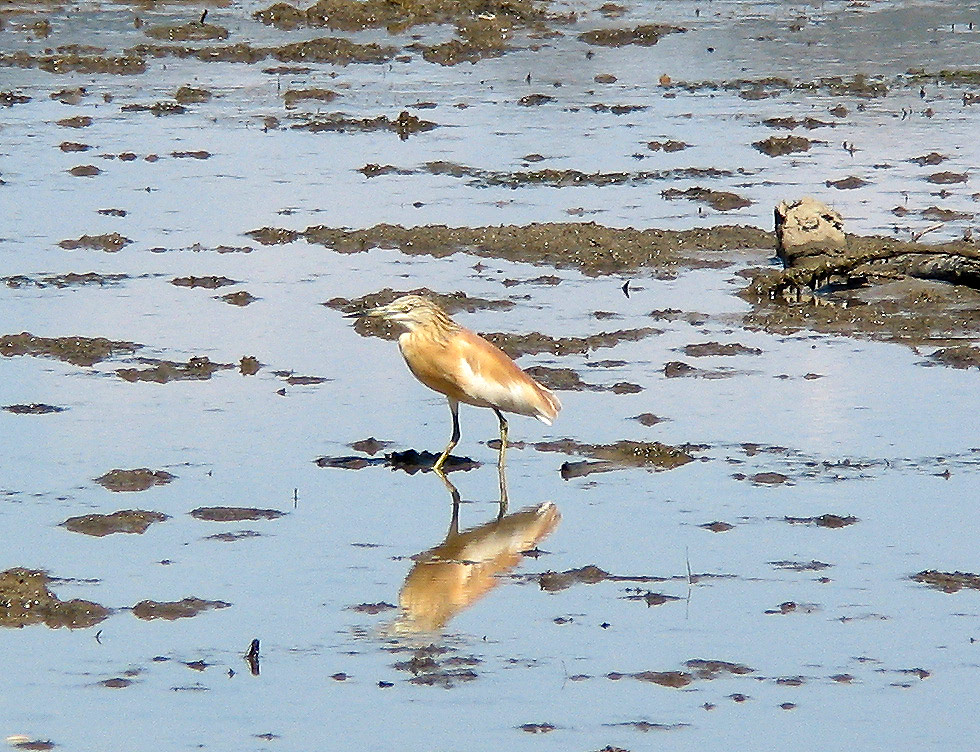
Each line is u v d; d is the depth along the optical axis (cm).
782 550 1363
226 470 1536
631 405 1706
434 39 3859
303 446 1603
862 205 2491
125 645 1207
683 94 3334
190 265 2214
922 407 1694
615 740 1076
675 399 1723
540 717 1105
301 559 1354
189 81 3428
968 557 1345
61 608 1255
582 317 2005
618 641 1212
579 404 1712
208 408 1700
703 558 1350
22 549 1361
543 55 3700
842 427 1638
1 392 1736
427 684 1150
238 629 1234
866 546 1367
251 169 2736
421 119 3100
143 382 1775
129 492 1483
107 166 2744
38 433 1622
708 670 1169
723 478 1514
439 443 1622
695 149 2877
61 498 1466
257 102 3247
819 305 2048
